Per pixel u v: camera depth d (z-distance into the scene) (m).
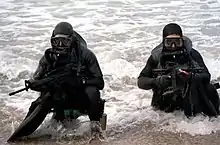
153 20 10.62
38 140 5.23
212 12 11.36
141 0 12.80
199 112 5.68
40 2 12.67
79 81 5.09
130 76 7.30
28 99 6.46
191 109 5.62
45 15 11.21
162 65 5.44
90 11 11.52
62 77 5.04
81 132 5.38
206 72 5.61
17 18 10.97
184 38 5.48
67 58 5.06
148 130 5.49
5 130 5.52
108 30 9.83
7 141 5.18
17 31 9.88
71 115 5.28
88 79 5.19
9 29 10.04
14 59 8.03
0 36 9.51
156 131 5.46
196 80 5.52
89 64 5.21
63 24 5.00
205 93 5.65
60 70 5.07
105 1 12.66
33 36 9.52
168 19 10.70
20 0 12.95
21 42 9.10
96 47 8.67
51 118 5.60
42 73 5.17
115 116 5.89
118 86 6.95
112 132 5.45
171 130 5.46
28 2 12.70
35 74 5.22
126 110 6.08
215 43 8.94
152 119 5.77
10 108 6.17
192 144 5.10
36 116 5.12
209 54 8.29
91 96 5.13
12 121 5.77
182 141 5.18
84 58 5.18
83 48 5.21
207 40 9.12
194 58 5.59
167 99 5.68
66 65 5.06
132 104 6.29
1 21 10.70
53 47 4.99
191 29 9.87
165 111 5.85
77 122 5.59
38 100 5.24
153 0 12.80
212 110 5.62
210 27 10.01
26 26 10.27
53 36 4.98
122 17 10.89
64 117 5.28
